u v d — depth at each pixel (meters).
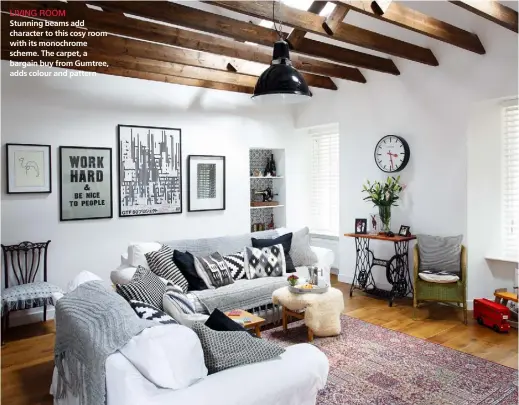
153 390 1.63
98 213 4.74
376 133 5.38
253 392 1.72
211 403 1.62
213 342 1.87
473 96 4.40
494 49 4.20
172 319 2.12
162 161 5.21
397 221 5.20
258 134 6.15
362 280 5.31
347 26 3.70
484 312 4.09
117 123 4.86
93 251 4.72
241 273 4.29
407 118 5.03
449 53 4.57
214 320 2.15
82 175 4.62
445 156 4.68
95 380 1.77
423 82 4.84
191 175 5.47
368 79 5.44
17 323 4.30
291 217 6.63
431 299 4.32
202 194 5.58
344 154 5.81
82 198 4.63
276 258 4.46
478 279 4.55
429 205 4.86
